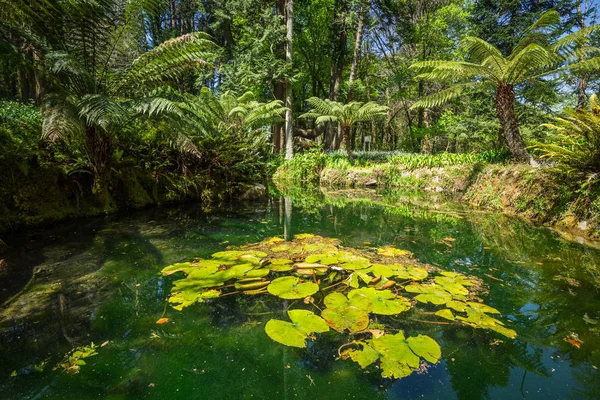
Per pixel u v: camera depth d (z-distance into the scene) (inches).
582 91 318.0
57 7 115.3
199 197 201.2
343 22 466.9
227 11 443.8
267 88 488.7
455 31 454.3
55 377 41.2
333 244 107.2
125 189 161.6
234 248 100.7
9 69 113.6
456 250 103.0
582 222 132.2
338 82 510.9
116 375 41.9
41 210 120.0
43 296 64.4
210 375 42.5
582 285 74.3
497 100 209.2
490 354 47.8
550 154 146.5
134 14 138.2
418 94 521.0
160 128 156.9
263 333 52.7
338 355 46.9
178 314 58.3
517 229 135.7
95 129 131.2
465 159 277.1
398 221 151.7
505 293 69.6
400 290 69.6
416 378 42.6
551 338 52.1
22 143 120.0
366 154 421.1
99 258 87.8
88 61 136.6
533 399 38.8
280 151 442.0
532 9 322.0
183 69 150.6
